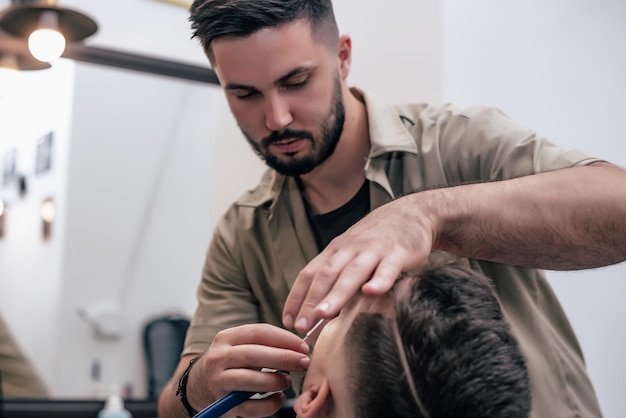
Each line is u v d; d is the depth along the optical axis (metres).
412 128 1.36
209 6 1.10
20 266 2.44
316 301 0.79
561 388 1.20
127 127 2.59
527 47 2.13
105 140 2.60
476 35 2.02
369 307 0.73
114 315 2.58
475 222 0.92
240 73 1.11
